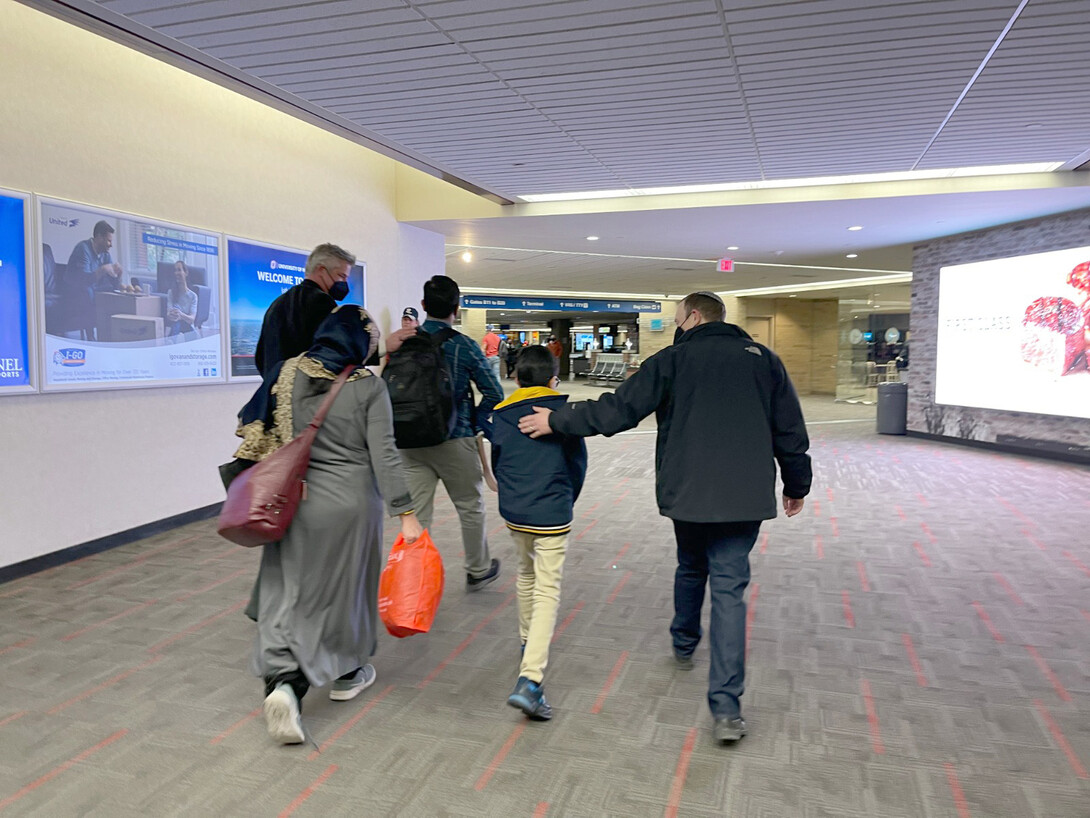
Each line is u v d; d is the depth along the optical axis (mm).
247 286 6539
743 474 2600
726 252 12805
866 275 17484
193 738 2660
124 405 5418
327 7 3779
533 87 4914
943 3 3762
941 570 4746
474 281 19438
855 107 5328
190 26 3998
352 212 8164
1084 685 3105
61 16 3865
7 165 4480
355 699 2973
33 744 2617
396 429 3539
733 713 2564
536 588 2854
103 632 3688
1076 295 9062
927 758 2539
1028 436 9914
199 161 6023
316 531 2531
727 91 5000
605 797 2305
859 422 14992
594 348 37531
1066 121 5676
